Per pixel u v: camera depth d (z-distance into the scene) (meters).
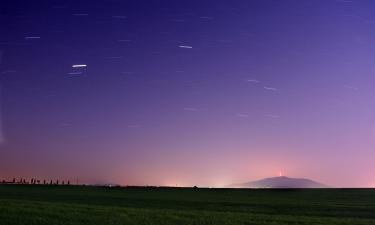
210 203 79.31
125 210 51.00
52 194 99.00
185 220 43.09
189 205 73.56
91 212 47.22
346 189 140.62
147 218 43.41
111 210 50.09
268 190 143.00
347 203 83.50
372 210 67.50
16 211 45.09
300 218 49.81
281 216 51.59
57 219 40.53
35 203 57.22
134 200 82.56
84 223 38.53
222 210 65.25
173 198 94.62
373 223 45.97
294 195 115.62
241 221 44.00
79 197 88.69
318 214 61.69
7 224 36.56
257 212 63.56
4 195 89.69
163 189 148.00
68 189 135.75
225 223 41.81
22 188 137.62
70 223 38.12
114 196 97.50
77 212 46.59
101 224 38.22
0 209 46.31
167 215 46.78
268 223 43.50
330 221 47.09
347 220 48.59
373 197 105.19
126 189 143.88
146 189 147.88
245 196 110.44
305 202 86.69
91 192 119.19
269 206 74.50
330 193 123.00
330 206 75.00
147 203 76.00
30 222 37.94
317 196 111.06
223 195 114.44
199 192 132.12
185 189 149.50
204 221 42.72
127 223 39.50
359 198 101.81
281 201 89.38
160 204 74.00
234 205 75.62
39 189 130.00
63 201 74.25
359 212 64.56
